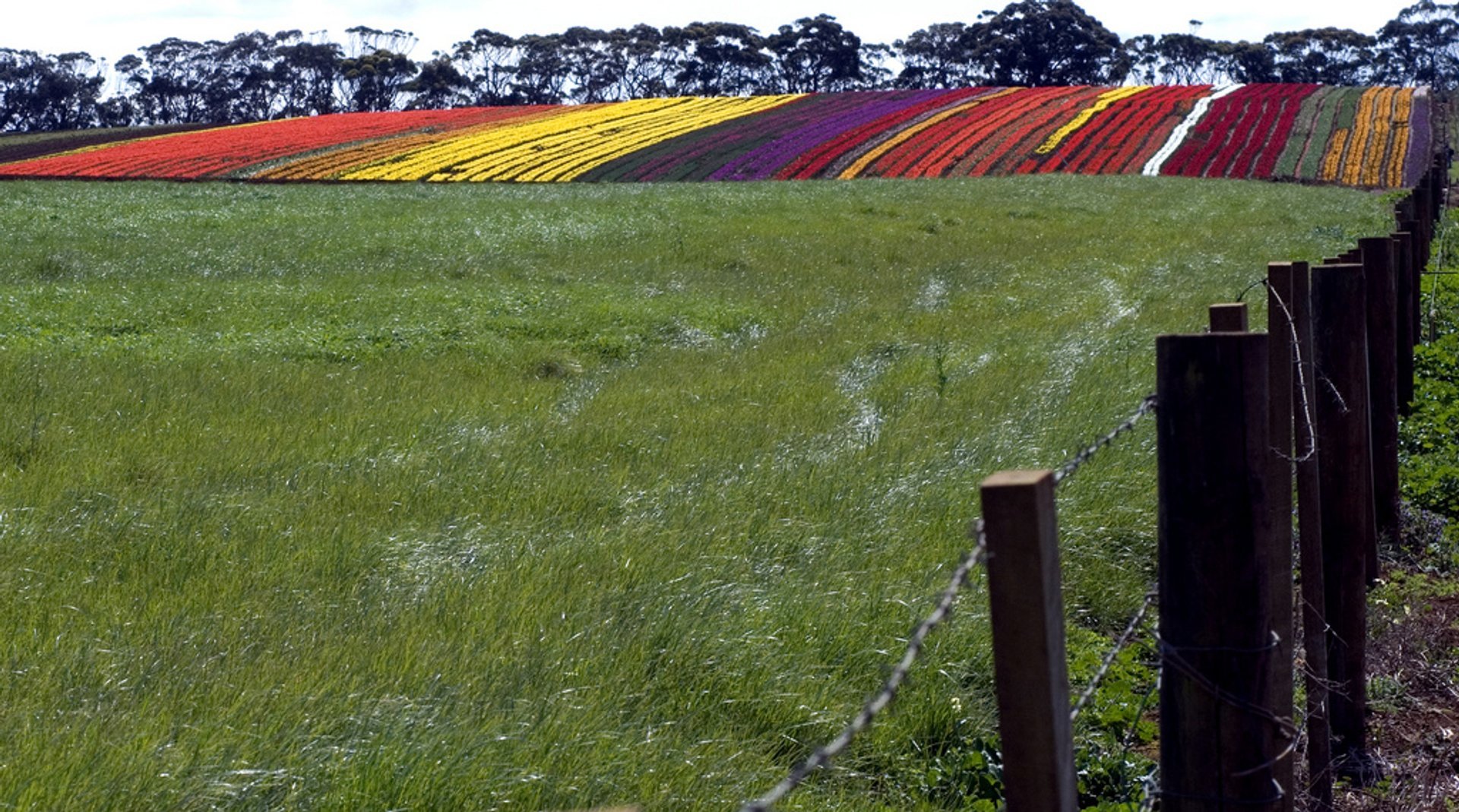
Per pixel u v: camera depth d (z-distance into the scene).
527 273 22.50
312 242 26.83
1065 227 30.25
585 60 130.12
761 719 4.85
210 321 17.12
